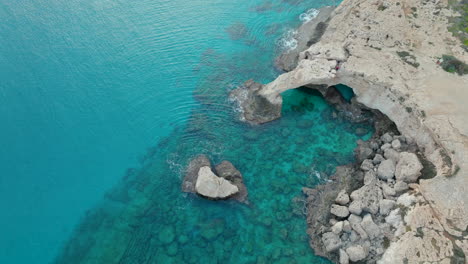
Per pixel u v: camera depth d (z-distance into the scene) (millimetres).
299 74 29156
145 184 27297
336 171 26672
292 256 22453
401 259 19609
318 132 29656
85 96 33875
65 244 24391
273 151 28594
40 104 33156
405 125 26203
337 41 30969
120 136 30828
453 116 24578
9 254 24016
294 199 25359
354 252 21250
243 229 24094
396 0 33062
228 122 31062
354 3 33562
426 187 22047
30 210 26266
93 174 28328
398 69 27938
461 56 28625
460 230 19984
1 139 30453
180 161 28469
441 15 32344
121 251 23656
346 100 31266
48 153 29656
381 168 24703
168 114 32250
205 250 23219
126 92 34250
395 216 21828
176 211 25422
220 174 26734
